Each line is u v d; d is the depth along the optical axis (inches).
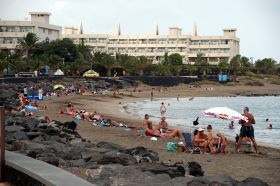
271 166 785.6
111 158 569.0
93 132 1248.2
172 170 529.3
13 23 6072.8
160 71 6402.6
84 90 3976.4
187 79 6117.1
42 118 1243.2
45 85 3806.6
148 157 656.4
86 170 494.3
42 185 325.7
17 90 3105.3
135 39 7834.6
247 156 914.1
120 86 5007.4
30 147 626.5
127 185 436.5
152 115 2482.8
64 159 570.6
